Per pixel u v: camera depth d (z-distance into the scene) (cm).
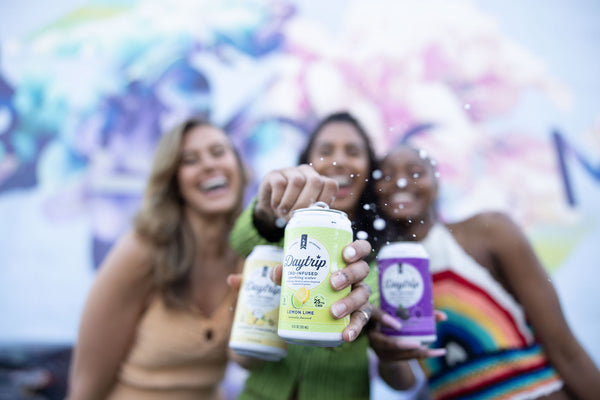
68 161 312
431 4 328
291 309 55
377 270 76
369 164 77
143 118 319
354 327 55
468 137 297
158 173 132
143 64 327
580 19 324
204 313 121
